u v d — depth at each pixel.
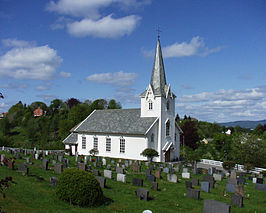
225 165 40.78
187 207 18.28
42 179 22.48
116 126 50.94
